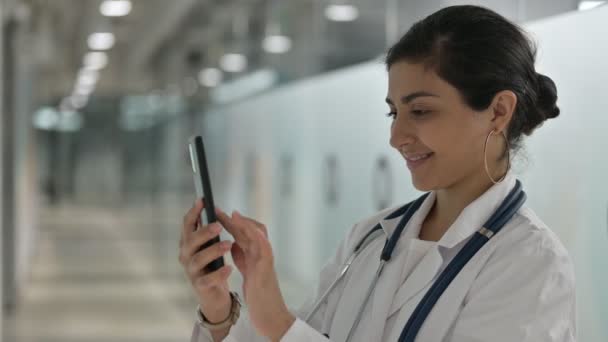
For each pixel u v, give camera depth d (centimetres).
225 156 629
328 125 416
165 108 799
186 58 682
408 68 136
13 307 769
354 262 160
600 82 212
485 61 133
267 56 505
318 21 418
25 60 1009
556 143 231
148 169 922
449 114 134
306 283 452
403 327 138
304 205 455
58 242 1110
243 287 142
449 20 135
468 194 142
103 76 917
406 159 141
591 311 220
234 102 588
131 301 805
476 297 133
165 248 844
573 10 223
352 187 389
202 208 143
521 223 138
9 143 800
